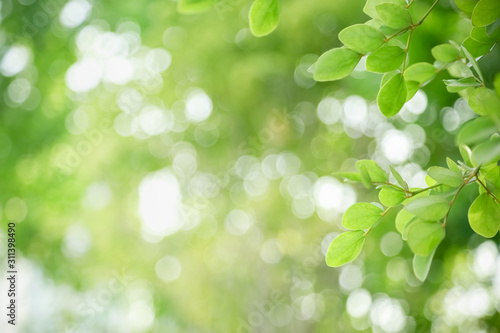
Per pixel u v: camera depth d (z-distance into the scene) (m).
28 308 6.82
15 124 6.19
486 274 4.07
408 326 5.14
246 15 4.89
